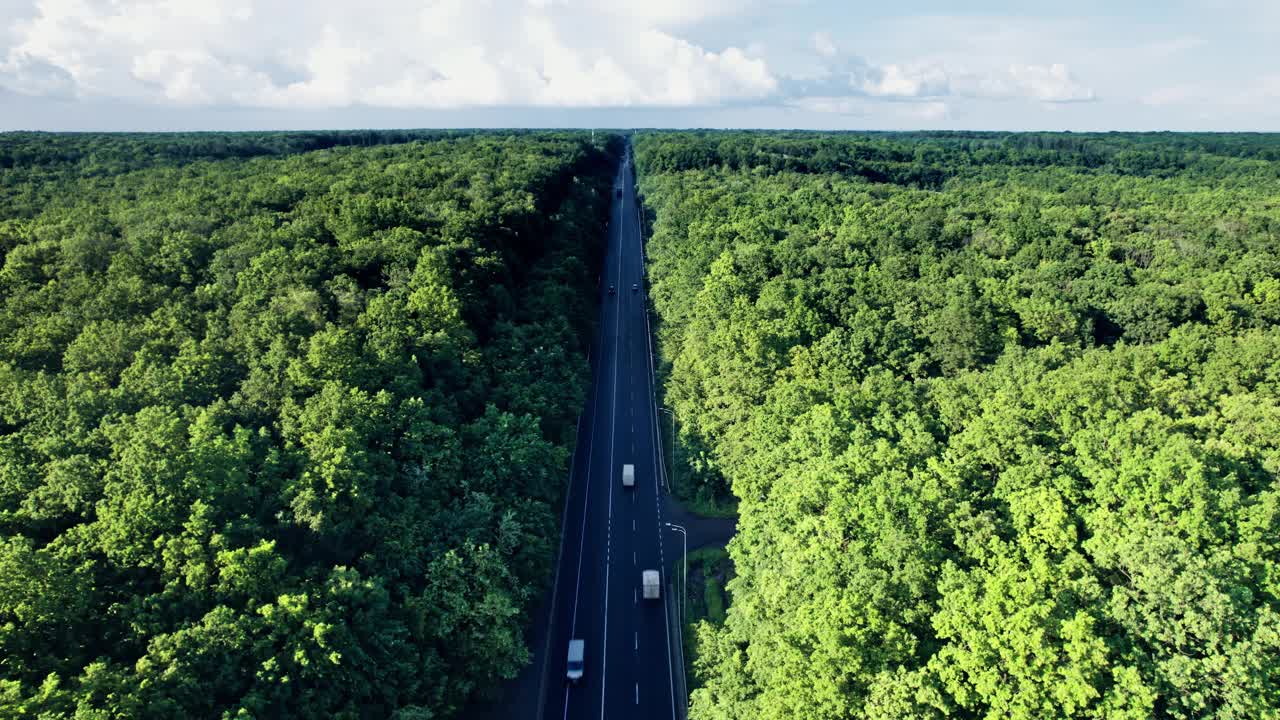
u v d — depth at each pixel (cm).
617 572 8988
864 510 5622
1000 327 10462
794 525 6203
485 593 6681
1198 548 4931
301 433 6906
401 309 9625
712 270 12950
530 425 8888
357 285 10150
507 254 13938
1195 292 11175
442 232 12838
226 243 10969
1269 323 10688
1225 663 4047
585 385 12112
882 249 13962
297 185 15325
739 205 18988
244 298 9038
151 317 8731
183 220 11488
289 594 5422
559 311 13450
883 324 10219
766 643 5619
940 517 5544
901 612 4991
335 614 5453
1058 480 5638
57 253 10031
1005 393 7262
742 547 7025
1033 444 6306
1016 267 13012
